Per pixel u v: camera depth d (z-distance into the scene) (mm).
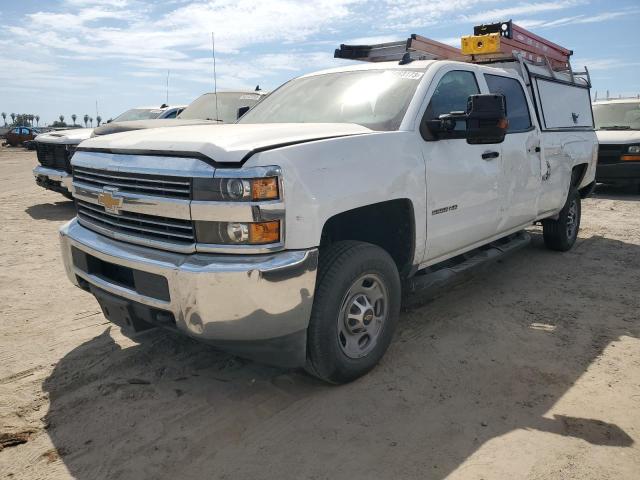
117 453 2684
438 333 4129
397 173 3367
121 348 3834
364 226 3783
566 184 6094
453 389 3293
